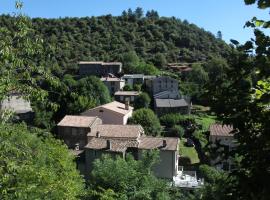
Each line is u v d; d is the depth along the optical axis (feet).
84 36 417.08
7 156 26.86
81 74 311.06
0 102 26.12
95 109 176.86
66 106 188.85
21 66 25.17
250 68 14.03
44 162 46.44
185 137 177.27
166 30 467.52
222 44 463.01
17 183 30.37
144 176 69.56
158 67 360.28
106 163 72.28
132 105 228.84
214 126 93.09
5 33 24.73
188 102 229.86
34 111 179.93
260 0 13.44
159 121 195.93
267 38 13.50
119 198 64.49
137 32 458.91
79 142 155.84
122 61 341.41
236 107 14.71
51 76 26.84
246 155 14.87
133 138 123.95
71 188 43.01
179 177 110.32
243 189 14.39
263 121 14.24
